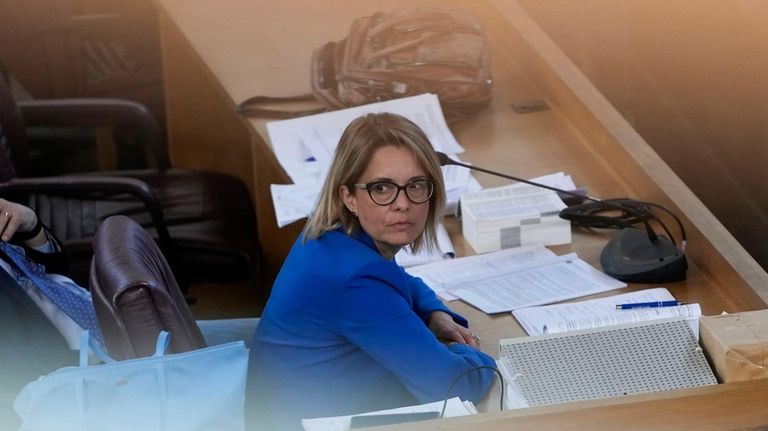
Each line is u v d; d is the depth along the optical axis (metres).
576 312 9.21
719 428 6.09
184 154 16.17
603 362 8.00
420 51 12.70
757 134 14.72
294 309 8.27
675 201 10.45
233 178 13.67
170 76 15.77
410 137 8.22
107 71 16.61
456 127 12.61
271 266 14.74
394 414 7.22
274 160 12.05
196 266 12.51
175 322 7.73
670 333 8.23
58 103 13.40
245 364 7.27
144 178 13.50
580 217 10.45
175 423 7.07
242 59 13.93
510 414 6.20
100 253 8.34
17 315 9.47
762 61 14.41
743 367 7.72
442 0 14.86
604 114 12.02
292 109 12.88
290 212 11.06
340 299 8.05
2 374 9.25
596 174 11.59
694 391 6.40
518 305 9.41
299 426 8.44
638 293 9.53
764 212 14.80
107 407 7.06
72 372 7.09
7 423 8.66
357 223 8.38
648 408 6.21
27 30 15.28
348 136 8.26
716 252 9.72
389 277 8.15
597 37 17.09
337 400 8.39
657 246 9.89
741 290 9.42
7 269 9.57
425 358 7.94
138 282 7.67
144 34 16.41
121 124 14.36
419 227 8.35
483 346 8.88
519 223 10.37
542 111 12.88
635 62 16.81
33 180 11.90
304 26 14.70
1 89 12.52
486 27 14.51
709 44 15.33
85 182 11.84
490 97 12.81
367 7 15.16
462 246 10.51
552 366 7.96
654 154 11.25
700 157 15.91
